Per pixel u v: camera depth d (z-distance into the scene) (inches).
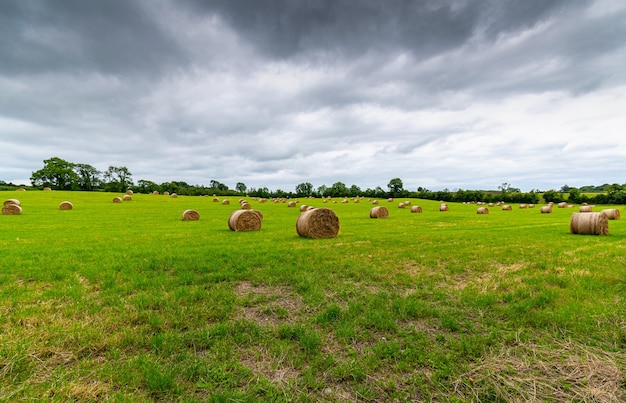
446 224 966.4
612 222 1023.0
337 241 569.6
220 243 536.1
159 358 162.6
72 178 4360.2
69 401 129.3
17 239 572.7
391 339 188.1
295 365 159.9
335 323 205.8
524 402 135.3
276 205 2193.7
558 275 312.2
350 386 145.6
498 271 337.4
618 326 199.6
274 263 368.5
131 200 2320.4
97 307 224.1
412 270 343.0
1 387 138.3
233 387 142.3
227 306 231.3
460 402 135.7
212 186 6309.1
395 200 3326.8
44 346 171.2
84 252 429.7
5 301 234.2
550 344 180.2
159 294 253.4
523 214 1542.8
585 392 140.1
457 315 219.5
